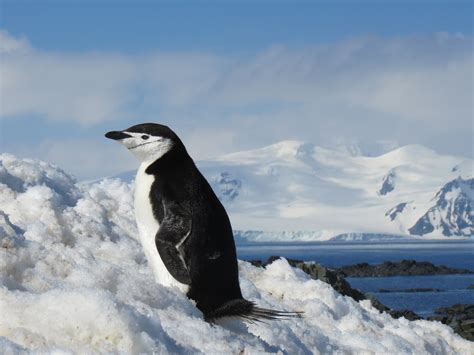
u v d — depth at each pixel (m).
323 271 22.42
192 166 10.68
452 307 54.28
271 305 12.73
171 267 9.96
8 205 13.09
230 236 10.35
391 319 15.10
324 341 11.42
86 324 7.23
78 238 13.11
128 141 10.55
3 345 6.76
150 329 7.54
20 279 8.83
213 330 8.94
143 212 10.42
